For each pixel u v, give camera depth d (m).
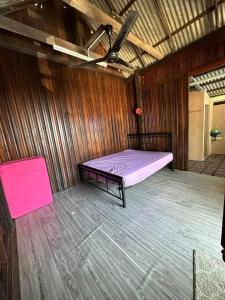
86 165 3.30
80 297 1.29
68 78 3.45
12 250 1.87
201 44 2.99
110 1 2.84
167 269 1.43
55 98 3.26
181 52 3.33
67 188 3.56
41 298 1.32
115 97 4.55
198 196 2.68
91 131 3.98
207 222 2.01
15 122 2.75
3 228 2.12
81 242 1.89
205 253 1.55
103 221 2.26
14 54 2.70
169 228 1.97
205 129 5.12
